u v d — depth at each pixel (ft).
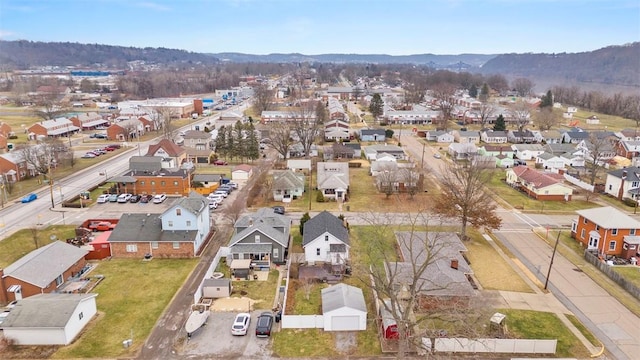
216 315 128.98
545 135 409.49
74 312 117.70
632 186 245.24
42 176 279.28
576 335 121.08
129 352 111.86
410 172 254.27
